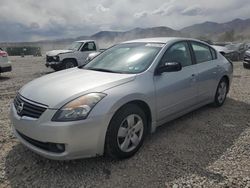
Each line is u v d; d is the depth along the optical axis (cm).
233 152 369
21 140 340
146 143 399
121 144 340
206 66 512
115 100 323
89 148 311
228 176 308
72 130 297
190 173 315
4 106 612
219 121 495
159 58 412
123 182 300
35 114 316
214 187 288
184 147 385
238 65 1548
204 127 464
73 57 1350
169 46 443
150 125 388
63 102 308
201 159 349
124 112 336
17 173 321
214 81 539
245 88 798
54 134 298
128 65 413
